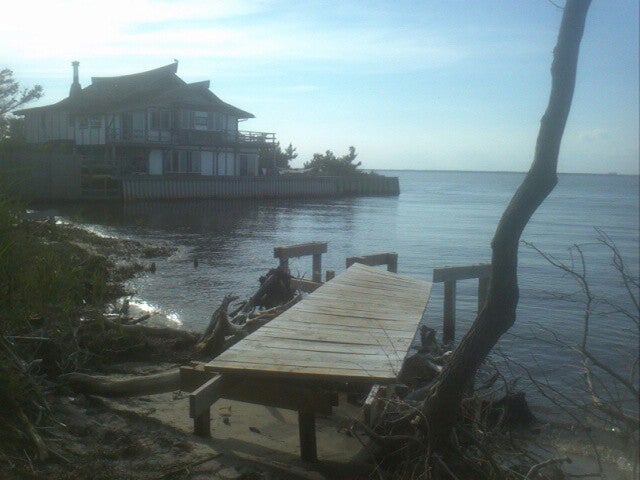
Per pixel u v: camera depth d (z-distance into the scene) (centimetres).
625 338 1235
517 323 1415
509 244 475
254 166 6009
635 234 4322
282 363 564
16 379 545
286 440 608
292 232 3484
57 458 505
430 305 1628
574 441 703
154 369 809
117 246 2247
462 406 593
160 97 4959
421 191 12338
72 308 754
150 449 555
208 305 1435
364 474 543
